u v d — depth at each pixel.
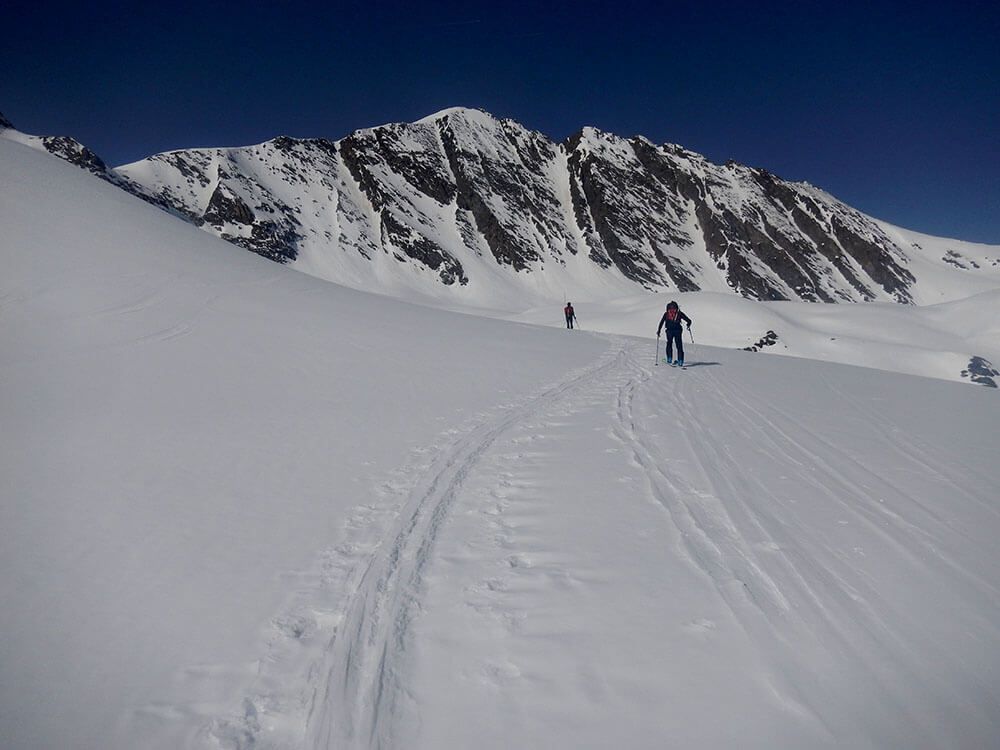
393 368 13.01
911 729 2.46
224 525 4.98
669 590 3.67
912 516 4.87
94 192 23.45
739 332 49.81
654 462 6.50
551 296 128.38
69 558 4.30
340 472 6.46
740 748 2.37
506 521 4.98
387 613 3.59
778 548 4.24
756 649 3.03
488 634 3.30
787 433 7.91
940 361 42.66
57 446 6.98
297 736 2.62
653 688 2.76
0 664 3.07
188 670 3.07
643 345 21.83
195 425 8.11
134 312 14.52
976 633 3.15
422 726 2.63
